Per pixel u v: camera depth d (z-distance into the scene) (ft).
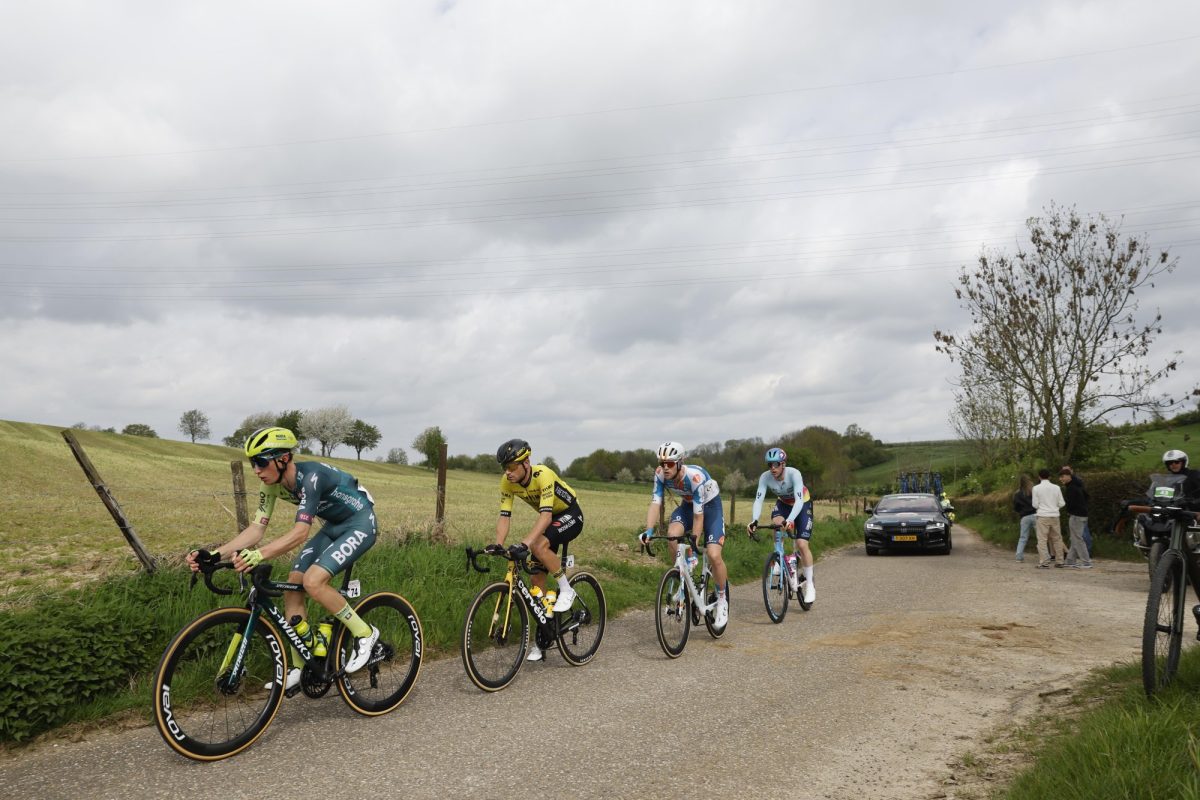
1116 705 13.03
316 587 14.58
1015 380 66.28
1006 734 13.75
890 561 51.75
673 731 14.21
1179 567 13.92
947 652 20.77
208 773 12.23
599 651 21.77
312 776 12.05
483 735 14.03
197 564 13.69
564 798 11.12
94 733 14.12
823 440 243.19
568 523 19.44
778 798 11.10
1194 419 99.45
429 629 21.57
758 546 49.21
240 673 13.64
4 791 11.54
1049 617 26.21
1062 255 61.98
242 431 296.92
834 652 21.16
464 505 86.02
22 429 167.22
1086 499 44.88
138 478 117.60
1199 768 8.88
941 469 210.18
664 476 22.06
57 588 20.22
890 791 11.32
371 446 317.83
